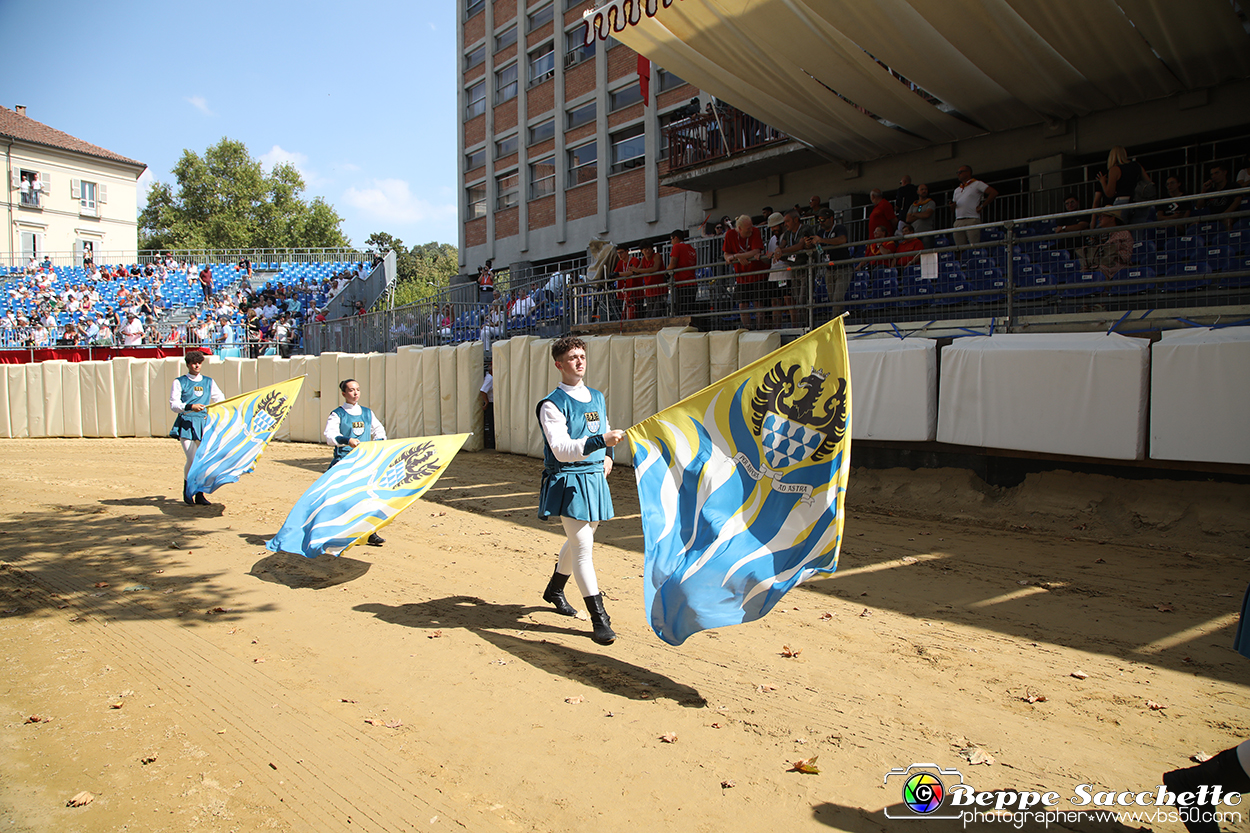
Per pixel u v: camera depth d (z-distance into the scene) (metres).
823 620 5.13
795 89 10.76
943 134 12.39
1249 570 5.76
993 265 8.59
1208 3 8.23
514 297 15.70
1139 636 4.67
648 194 21.28
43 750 3.54
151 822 2.96
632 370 11.54
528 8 25.77
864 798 3.04
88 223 41.75
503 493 10.24
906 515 8.10
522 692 4.09
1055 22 8.55
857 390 8.72
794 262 10.52
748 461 4.27
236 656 4.67
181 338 23.94
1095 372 6.99
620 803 3.04
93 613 5.53
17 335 24.55
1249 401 6.14
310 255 38.91
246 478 12.06
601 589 6.00
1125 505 7.06
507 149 27.23
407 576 6.45
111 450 16.81
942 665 4.35
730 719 3.75
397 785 3.19
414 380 15.77
